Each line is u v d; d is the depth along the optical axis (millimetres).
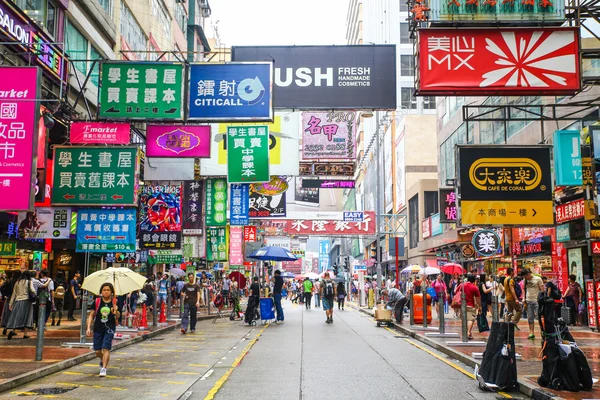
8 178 12336
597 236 18094
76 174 17344
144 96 15945
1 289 17953
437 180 48094
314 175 31203
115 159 17422
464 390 9289
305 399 8461
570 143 14828
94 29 24672
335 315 30297
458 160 14852
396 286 30891
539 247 25297
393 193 63531
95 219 17750
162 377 10453
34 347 13758
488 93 12945
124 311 20016
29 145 12469
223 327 22188
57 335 16438
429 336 16578
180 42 43781
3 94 12633
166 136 19156
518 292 21188
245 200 28484
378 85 17219
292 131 27594
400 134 59188
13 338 15664
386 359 12852
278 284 24578
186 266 38812
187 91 16000
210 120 15945
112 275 11594
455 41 13000
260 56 17375
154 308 20469
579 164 14672
